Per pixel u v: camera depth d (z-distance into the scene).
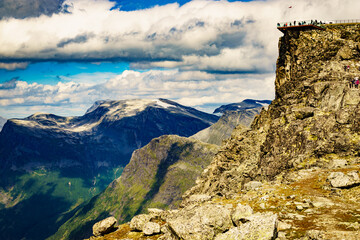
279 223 30.03
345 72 75.94
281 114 80.69
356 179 37.50
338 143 55.25
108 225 43.84
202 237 28.48
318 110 70.75
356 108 60.16
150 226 40.28
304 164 56.84
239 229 26.33
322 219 30.05
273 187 44.03
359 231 25.50
